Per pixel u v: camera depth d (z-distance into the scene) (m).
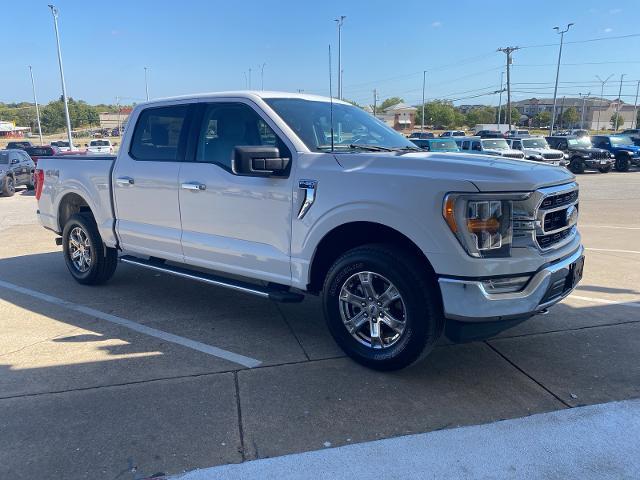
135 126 5.50
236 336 4.73
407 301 3.69
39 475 2.83
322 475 2.83
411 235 3.61
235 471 2.86
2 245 9.10
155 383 3.83
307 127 4.48
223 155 4.73
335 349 4.45
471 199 3.45
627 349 4.40
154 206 5.25
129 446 3.07
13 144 45.38
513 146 28.02
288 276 4.33
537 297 3.62
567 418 3.36
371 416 3.39
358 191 3.82
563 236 4.05
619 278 6.51
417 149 4.77
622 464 2.91
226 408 3.48
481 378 3.91
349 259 3.93
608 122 141.38
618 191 18.22
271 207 4.34
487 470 2.87
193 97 5.04
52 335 4.76
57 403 3.54
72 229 6.30
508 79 55.56
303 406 3.51
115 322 5.10
